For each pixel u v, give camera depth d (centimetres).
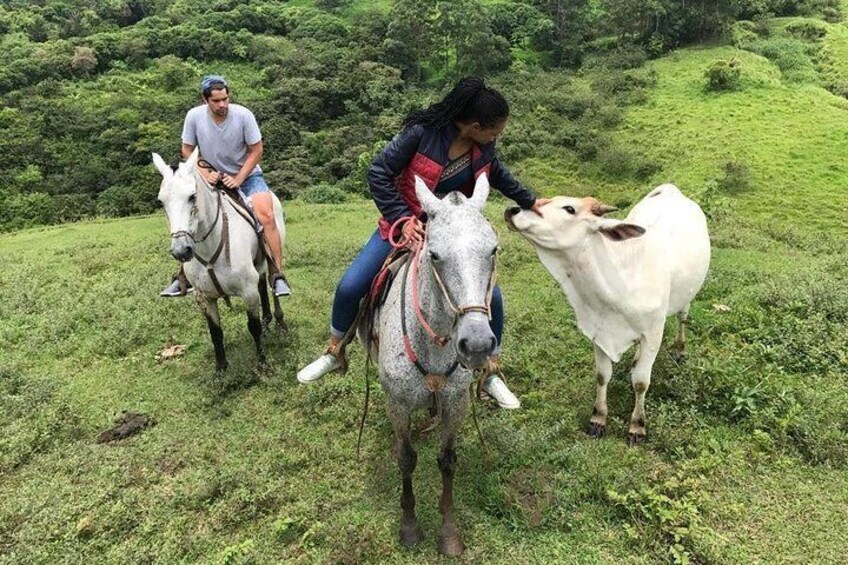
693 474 382
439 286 255
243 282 494
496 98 284
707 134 3003
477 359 227
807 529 343
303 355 549
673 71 3859
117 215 2489
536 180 2902
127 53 4531
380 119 3341
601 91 3675
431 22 4331
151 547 347
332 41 4756
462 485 383
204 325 632
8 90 3941
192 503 376
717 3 4231
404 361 295
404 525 341
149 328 625
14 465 421
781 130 2930
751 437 415
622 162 2900
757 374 481
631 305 390
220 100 502
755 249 863
